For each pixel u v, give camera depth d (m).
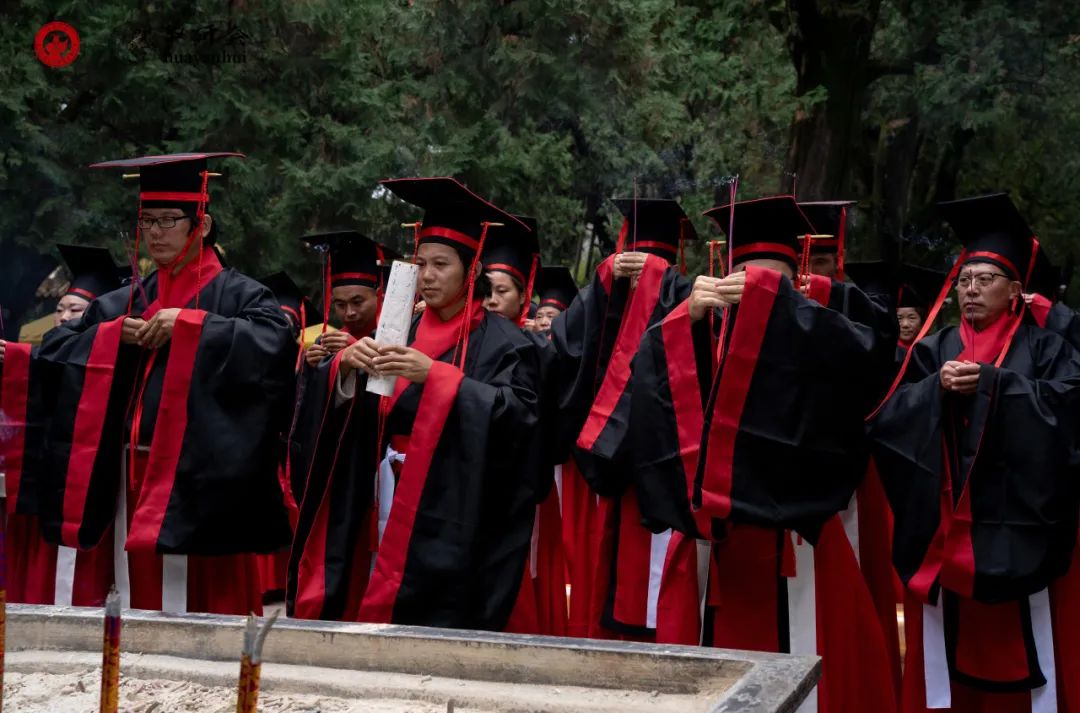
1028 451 5.05
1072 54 20.06
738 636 5.11
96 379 5.27
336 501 5.23
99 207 15.00
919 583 5.21
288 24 16.33
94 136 15.29
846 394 4.98
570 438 6.06
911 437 5.28
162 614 3.80
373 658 3.58
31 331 13.59
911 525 5.26
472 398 4.98
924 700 5.35
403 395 5.21
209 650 3.69
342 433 5.20
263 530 5.32
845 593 5.14
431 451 4.95
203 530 5.11
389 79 18.06
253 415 5.19
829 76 19.97
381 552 4.95
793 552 5.10
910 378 5.67
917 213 22.92
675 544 5.25
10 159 14.20
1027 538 5.04
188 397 5.14
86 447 5.26
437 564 4.88
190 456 5.11
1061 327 5.53
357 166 15.91
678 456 5.12
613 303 6.13
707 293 5.05
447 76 17.38
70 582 5.39
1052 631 5.23
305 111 16.16
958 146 21.94
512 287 6.90
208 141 15.77
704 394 5.19
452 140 17.00
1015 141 22.69
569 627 6.70
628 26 17.72
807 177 20.28
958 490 5.21
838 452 4.98
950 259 17.66
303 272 16.47
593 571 5.97
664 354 5.21
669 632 5.18
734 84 21.53
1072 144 22.06
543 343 5.59
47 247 14.77
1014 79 19.78
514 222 5.36
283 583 8.98
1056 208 23.78
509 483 5.16
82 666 3.68
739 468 4.90
